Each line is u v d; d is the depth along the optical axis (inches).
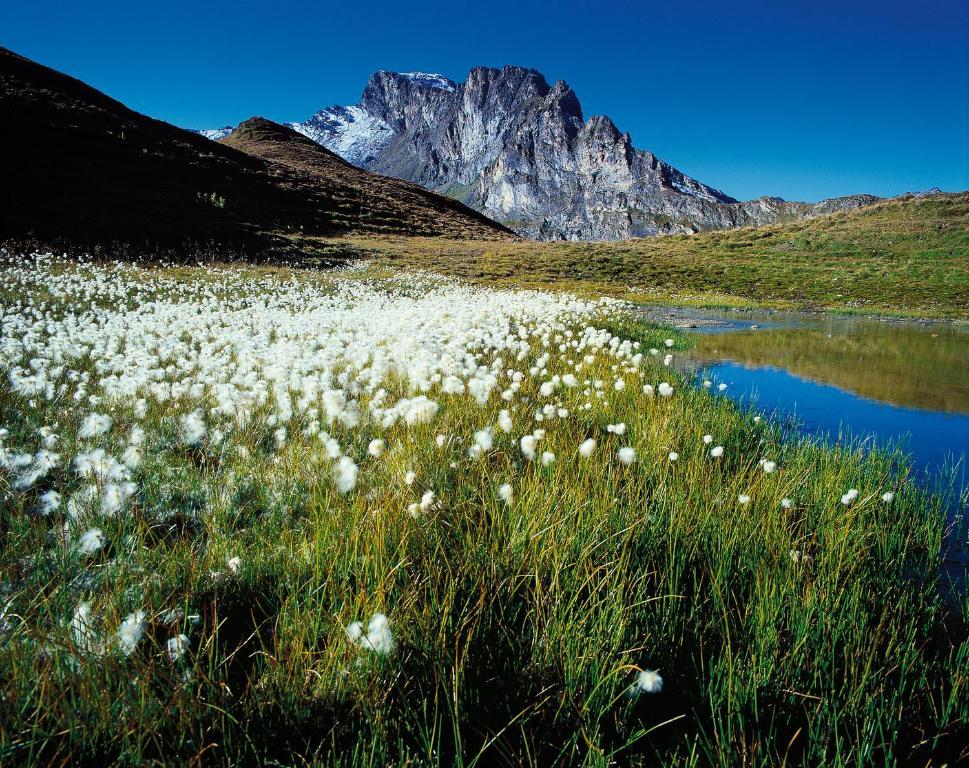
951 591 142.3
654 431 221.1
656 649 104.8
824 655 104.4
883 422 309.6
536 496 144.1
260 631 108.0
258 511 152.4
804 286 1395.2
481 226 2957.7
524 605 115.2
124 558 119.4
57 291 609.9
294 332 435.5
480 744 87.3
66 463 172.1
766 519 153.5
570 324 596.7
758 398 365.1
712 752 86.6
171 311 535.8
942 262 1625.2
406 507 136.3
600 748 84.6
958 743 92.0
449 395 246.5
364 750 79.1
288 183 2287.2
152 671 86.8
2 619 97.9
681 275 1547.7
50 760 76.8
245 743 81.6
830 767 85.3
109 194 1391.5
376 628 89.7
